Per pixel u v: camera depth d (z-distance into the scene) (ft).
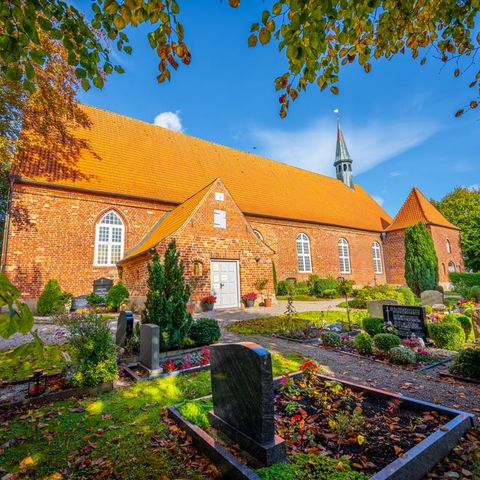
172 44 11.00
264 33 10.96
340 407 12.46
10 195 47.26
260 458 9.00
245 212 69.36
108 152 62.95
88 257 51.96
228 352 10.94
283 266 75.56
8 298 5.15
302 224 81.15
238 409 10.28
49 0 9.37
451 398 15.15
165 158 71.41
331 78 13.47
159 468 9.56
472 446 10.00
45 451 10.69
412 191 105.70
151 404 14.35
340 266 88.79
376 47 13.87
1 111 38.96
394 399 12.58
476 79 14.20
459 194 148.05
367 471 8.57
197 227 48.62
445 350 24.63
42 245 48.08
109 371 16.60
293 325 33.06
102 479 9.17
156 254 24.61
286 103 13.74
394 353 21.16
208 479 9.00
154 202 60.08
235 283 52.06
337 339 25.72
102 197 54.54
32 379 15.37
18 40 8.55
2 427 12.42
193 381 17.33
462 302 51.93
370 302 35.37
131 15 9.91
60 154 54.85
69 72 40.75
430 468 8.97
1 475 9.50
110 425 12.41
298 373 15.62
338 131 121.08
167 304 23.39
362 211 105.60
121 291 47.55
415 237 68.28
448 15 12.28
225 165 82.28
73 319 17.87
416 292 67.15
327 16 10.14
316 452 9.50
